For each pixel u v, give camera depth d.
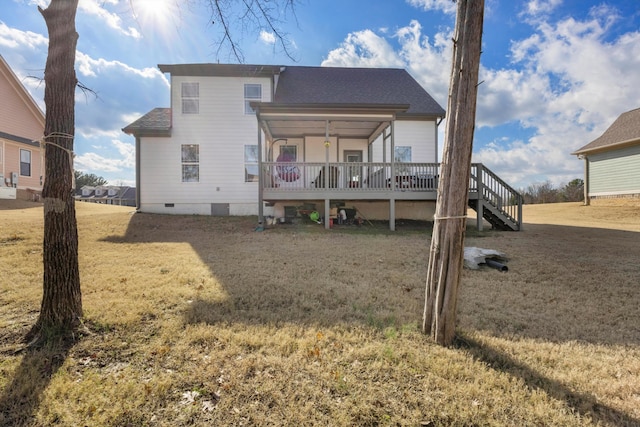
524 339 2.88
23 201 15.34
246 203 12.91
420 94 14.23
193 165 12.82
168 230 9.44
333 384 2.15
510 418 1.87
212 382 2.17
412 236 8.84
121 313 3.19
